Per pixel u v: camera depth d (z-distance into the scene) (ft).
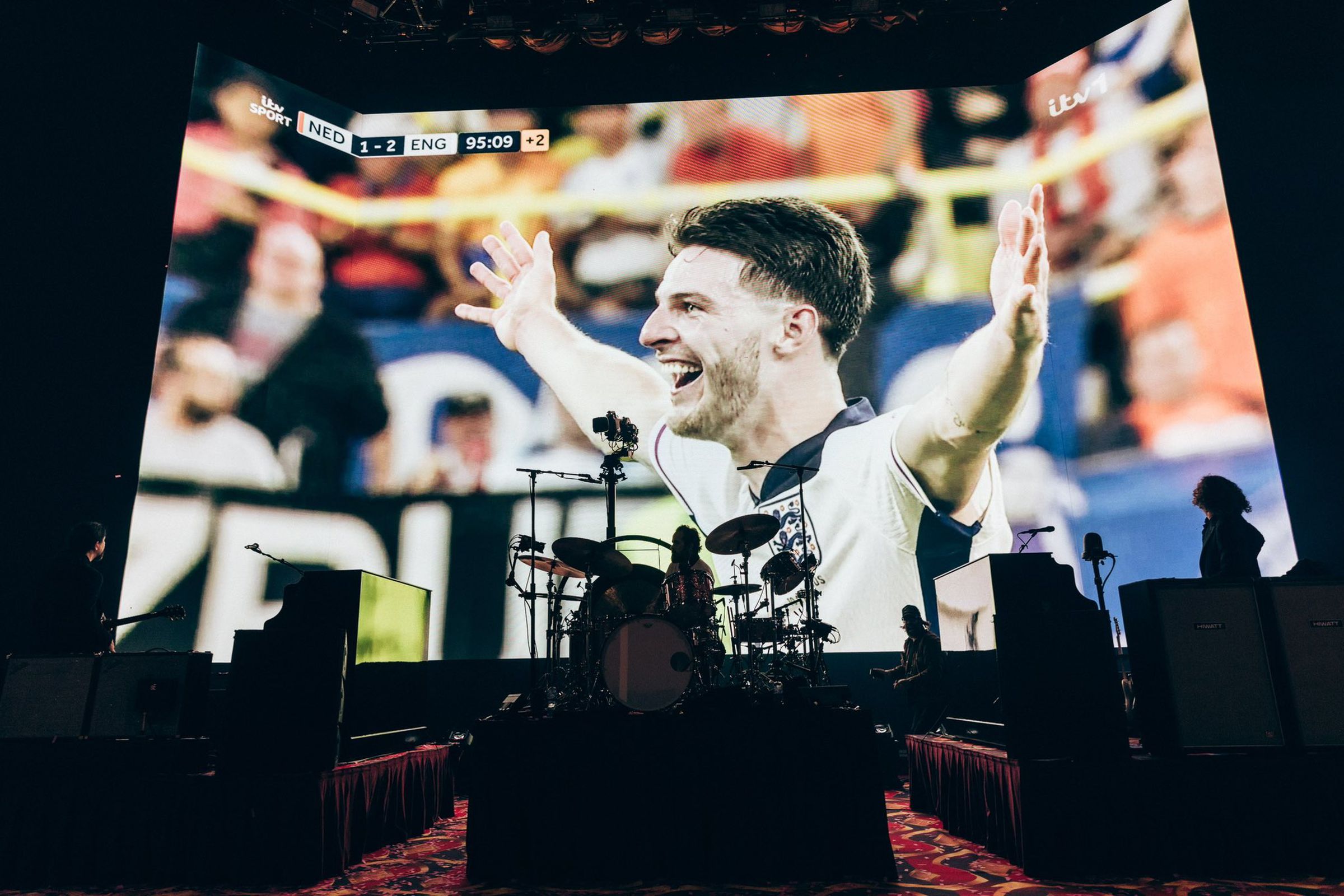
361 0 25.67
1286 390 21.06
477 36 26.23
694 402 24.66
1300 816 11.48
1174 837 11.52
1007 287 24.82
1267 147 22.31
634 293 25.55
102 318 22.61
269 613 23.02
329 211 26.25
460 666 23.41
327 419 24.73
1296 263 21.48
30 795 12.34
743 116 26.63
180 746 12.58
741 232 25.62
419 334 25.63
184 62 24.98
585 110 27.04
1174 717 11.94
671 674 13.14
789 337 24.82
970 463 23.81
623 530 24.00
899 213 25.57
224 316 24.12
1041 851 11.52
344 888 11.82
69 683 12.78
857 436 24.07
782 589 18.16
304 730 12.60
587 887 11.73
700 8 25.71
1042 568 13.66
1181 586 12.42
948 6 26.30
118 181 23.40
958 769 14.67
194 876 11.99
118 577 21.53
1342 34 22.03
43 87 22.82
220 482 23.12
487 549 24.14
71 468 21.65
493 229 26.32
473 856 12.05
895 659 22.85
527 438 24.82
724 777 12.13
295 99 26.48
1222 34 23.39
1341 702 11.81
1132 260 23.62
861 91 27.22
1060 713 12.07
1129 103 24.44
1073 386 23.85
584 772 12.23
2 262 21.67
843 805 11.98
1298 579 12.33
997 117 26.18
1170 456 22.20
